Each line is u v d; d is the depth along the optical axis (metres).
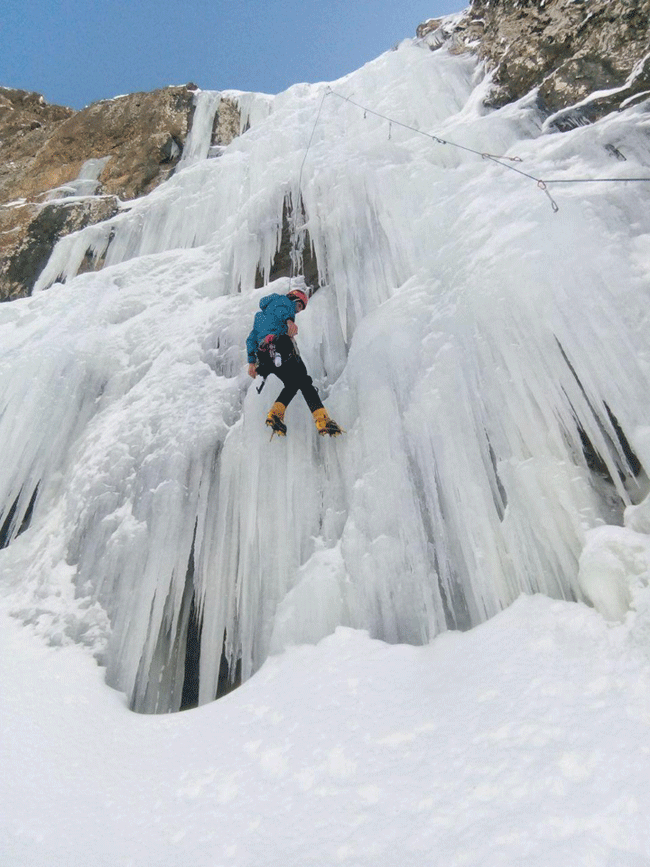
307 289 4.92
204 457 4.05
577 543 2.43
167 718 2.89
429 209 4.48
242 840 1.88
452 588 2.77
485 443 2.97
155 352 5.52
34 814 2.33
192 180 8.28
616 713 1.68
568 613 2.22
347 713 2.26
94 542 4.12
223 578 3.59
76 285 6.96
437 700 2.12
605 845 1.32
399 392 3.48
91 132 10.84
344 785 1.92
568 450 2.70
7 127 12.34
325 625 2.91
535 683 1.96
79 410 5.51
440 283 3.86
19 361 5.80
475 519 2.79
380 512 3.10
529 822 1.46
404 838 1.60
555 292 2.97
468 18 7.96
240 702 2.70
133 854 2.01
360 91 8.15
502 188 4.12
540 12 5.87
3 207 9.55
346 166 5.15
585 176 3.70
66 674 3.36
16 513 5.02
